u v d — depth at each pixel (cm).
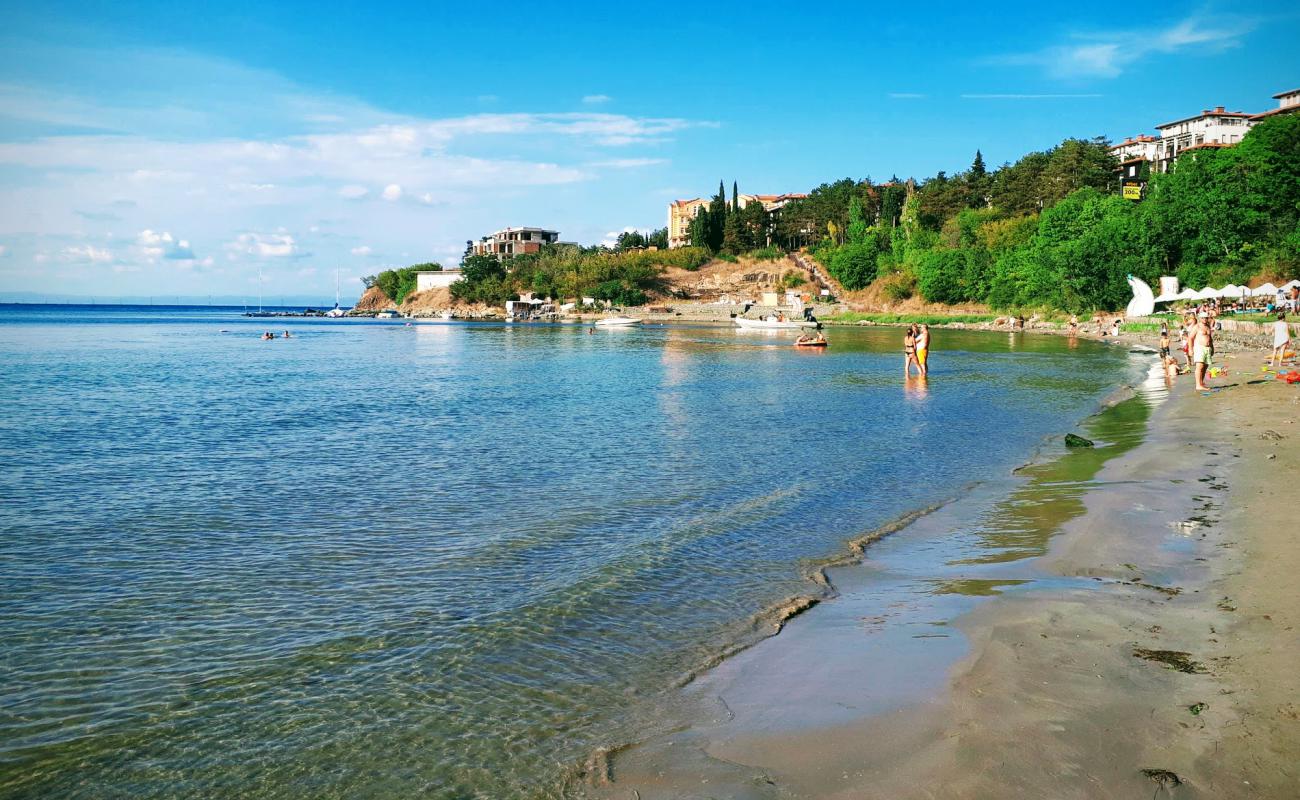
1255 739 529
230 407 2923
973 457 1812
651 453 1911
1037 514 1262
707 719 632
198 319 19588
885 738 575
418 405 2975
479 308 17688
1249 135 8119
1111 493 1336
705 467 1730
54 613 898
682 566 1048
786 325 10338
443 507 1388
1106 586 885
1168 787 484
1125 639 719
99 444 2091
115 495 1495
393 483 1592
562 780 553
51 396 3278
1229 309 6938
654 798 522
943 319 11244
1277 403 2269
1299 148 7725
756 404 2914
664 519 1295
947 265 11962
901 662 715
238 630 847
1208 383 2972
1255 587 831
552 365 5138
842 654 746
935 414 2580
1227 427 1933
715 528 1236
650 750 588
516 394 3350
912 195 15350
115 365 5144
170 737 630
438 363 5400
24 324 14338
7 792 557
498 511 1356
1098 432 2112
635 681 714
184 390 3566
